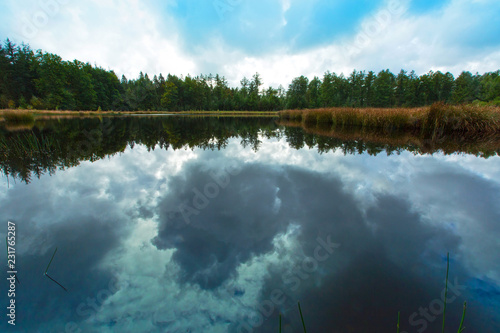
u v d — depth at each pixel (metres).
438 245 1.91
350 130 9.98
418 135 7.99
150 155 5.36
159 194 3.08
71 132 9.41
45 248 1.90
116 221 2.37
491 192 2.99
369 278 1.57
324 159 4.80
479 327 1.20
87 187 3.31
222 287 1.50
